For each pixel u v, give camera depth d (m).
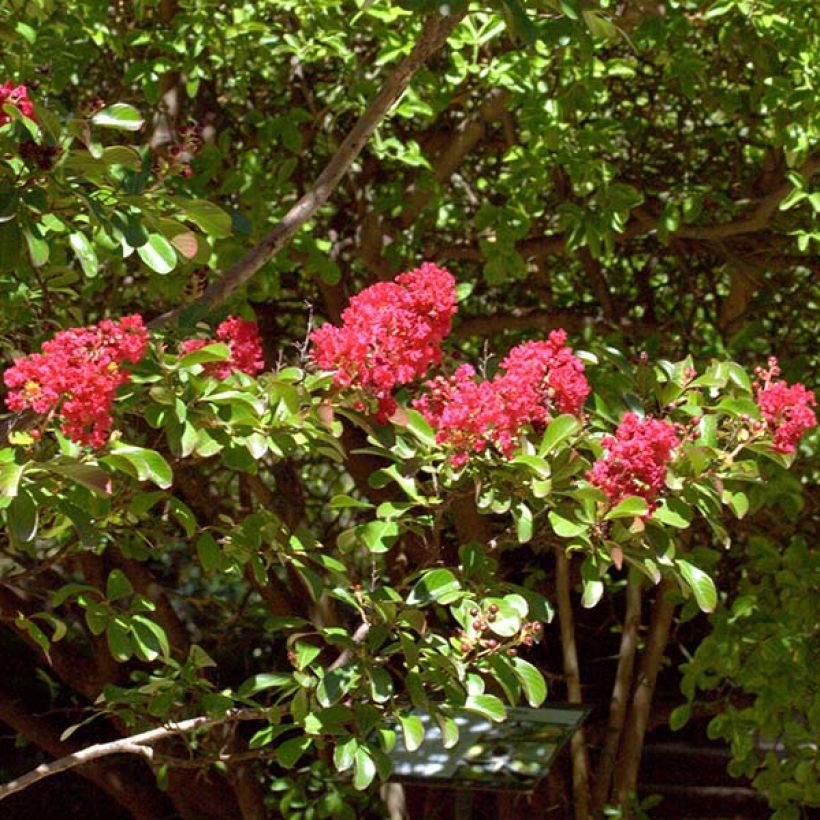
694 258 5.98
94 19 4.56
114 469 3.25
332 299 5.42
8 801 7.03
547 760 3.95
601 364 4.82
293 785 5.23
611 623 6.95
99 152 2.77
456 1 2.89
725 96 5.01
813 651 4.79
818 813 6.23
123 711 3.80
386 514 3.27
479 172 5.77
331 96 4.88
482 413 3.05
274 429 3.14
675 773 6.94
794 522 5.57
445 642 3.26
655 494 3.15
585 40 4.18
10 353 4.00
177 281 4.60
